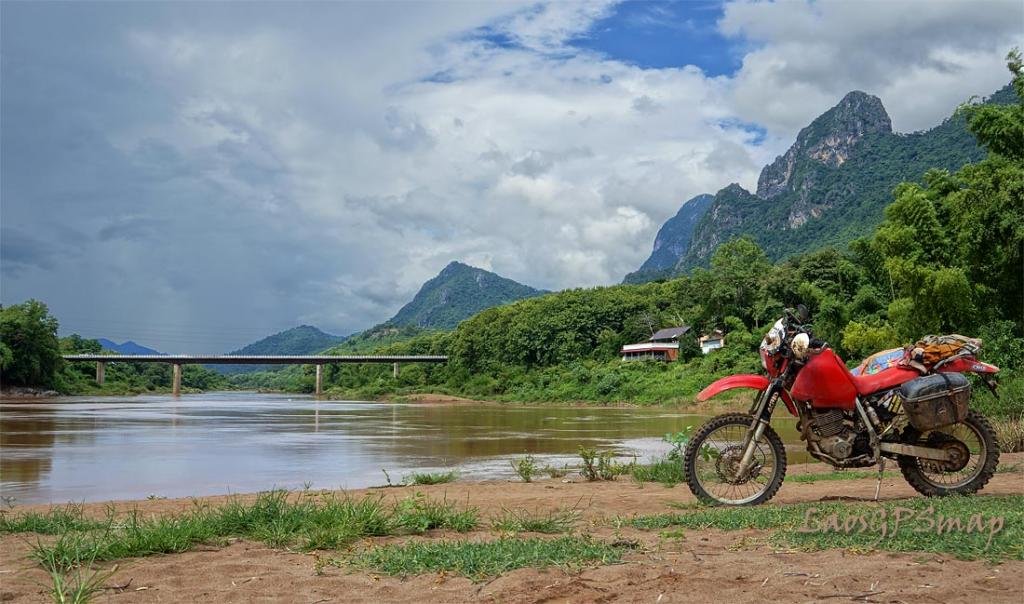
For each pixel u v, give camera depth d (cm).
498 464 1648
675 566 402
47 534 584
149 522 579
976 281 2677
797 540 463
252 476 1450
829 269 7419
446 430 2953
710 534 504
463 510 685
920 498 642
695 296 8975
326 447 2139
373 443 2288
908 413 638
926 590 347
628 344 9262
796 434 2303
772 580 371
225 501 875
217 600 369
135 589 392
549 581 379
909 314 2805
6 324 8900
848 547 439
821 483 898
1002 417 1598
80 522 631
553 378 8662
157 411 4841
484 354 10662
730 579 372
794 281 7462
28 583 409
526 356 10050
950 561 403
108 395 10475
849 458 646
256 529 548
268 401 8231
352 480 1379
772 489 669
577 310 10019
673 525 544
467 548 450
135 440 2389
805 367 643
